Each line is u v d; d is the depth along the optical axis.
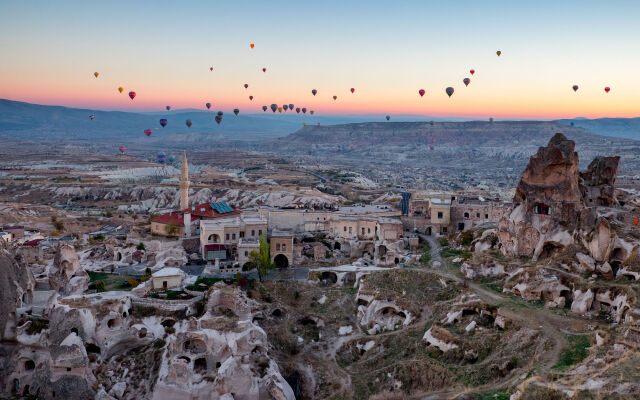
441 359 78.06
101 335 86.31
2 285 86.38
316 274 114.31
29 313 90.69
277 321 98.56
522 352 71.88
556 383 58.84
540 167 103.00
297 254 128.50
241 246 119.69
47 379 79.50
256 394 75.19
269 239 127.56
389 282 104.06
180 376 77.38
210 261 124.31
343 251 136.50
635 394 51.66
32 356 85.50
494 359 72.62
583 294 82.06
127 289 105.00
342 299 104.94
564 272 89.12
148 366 84.56
